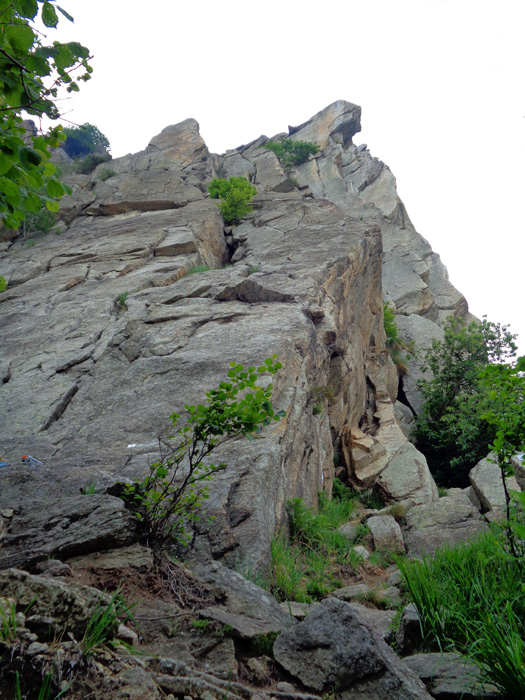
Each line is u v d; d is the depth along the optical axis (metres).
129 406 9.77
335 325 14.09
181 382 10.16
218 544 5.57
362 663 2.90
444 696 2.84
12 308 16.14
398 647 3.60
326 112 46.19
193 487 6.57
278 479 7.84
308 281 15.07
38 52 3.34
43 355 12.70
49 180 3.87
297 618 4.46
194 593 4.04
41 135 3.79
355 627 3.09
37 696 2.10
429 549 9.20
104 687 2.18
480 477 13.16
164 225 22.61
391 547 9.08
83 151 51.06
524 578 3.70
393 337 27.89
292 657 3.14
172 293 15.35
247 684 3.00
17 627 2.37
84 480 6.42
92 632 2.54
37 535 4.51
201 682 2.48
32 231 25.75
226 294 14.16
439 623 3.48
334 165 41.34
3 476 6.34
